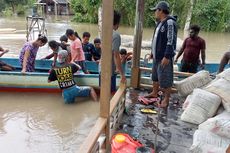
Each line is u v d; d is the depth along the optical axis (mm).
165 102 4754
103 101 3223
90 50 7633
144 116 4426
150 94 5078
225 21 25344
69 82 6035
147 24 24422
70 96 6098
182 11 24672
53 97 6516
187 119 4250
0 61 7266
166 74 4535
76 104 6145
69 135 4926
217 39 20156
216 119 3416
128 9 25484
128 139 3209
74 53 6891
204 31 25422
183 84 5145
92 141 2760
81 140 4777
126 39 15984
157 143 3654
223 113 3938
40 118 5500
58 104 6141
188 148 3559
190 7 24312
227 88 4133
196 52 6242
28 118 5496
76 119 5492
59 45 7105
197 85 5016
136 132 3924
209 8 25172
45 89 6668
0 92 6699
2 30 18812
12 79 6605
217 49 15898
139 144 3152
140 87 5645
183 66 6430
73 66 6059
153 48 4605
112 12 2902
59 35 18344
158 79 4719
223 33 24562
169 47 4273
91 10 27578
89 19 28219
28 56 6797
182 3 24344
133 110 4625
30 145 4605
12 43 15203
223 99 4090
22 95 6578
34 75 6566
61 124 5297
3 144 4605
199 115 4164
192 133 3941
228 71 4352
